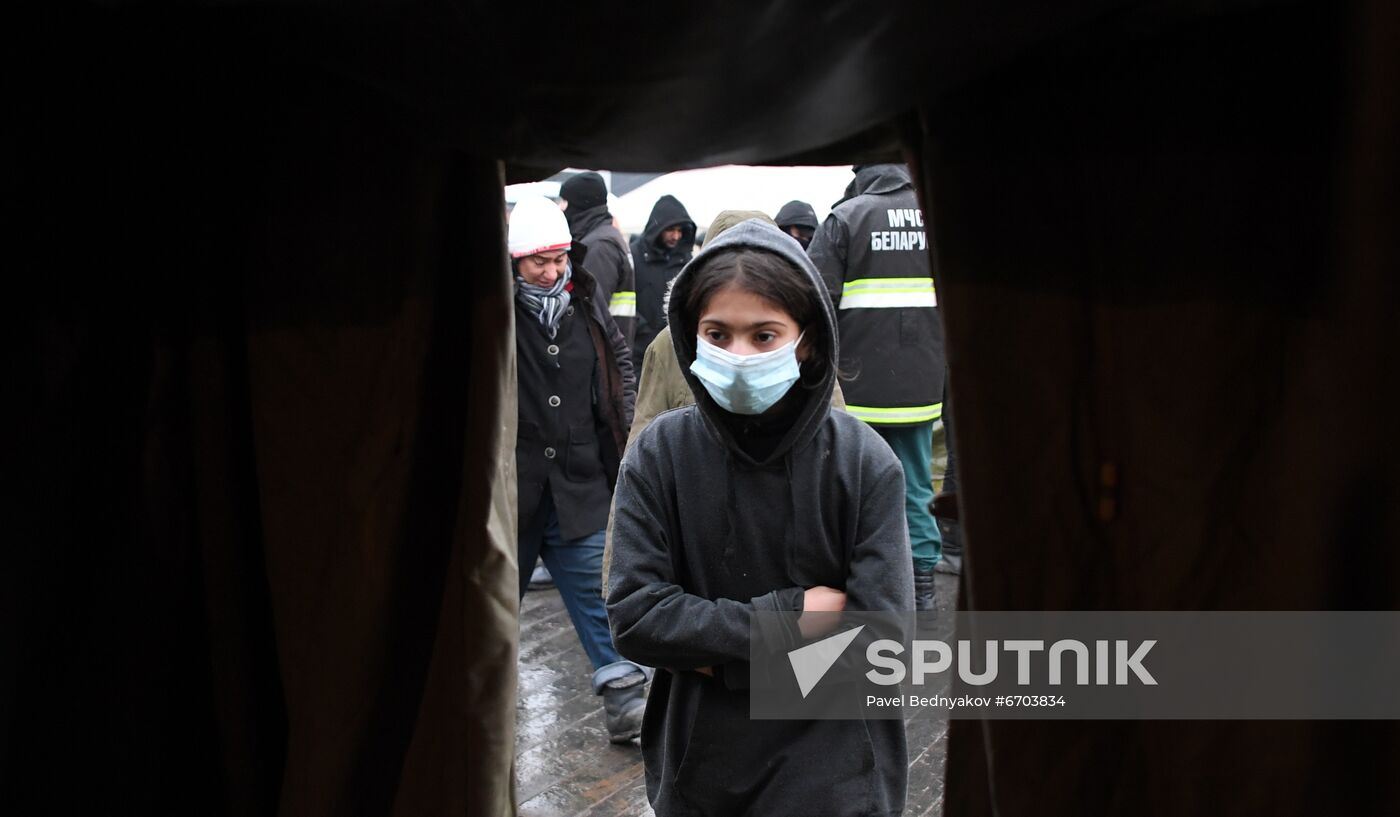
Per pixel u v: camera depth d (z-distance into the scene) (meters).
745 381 1.37
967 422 0.94
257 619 1.15
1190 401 0.87
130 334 1.08
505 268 1.09
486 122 0.91
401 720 1.13
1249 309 0.85
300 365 1.08
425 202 1.06
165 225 1.07
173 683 1.10
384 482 1.07
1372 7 0.70
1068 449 0.92
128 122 1.04
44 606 1.03
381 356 1.07
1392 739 0.77
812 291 1.40
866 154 1.12
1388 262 0.71
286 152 1.07
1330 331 0.77
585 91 0.81
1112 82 0.90
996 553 0.93
